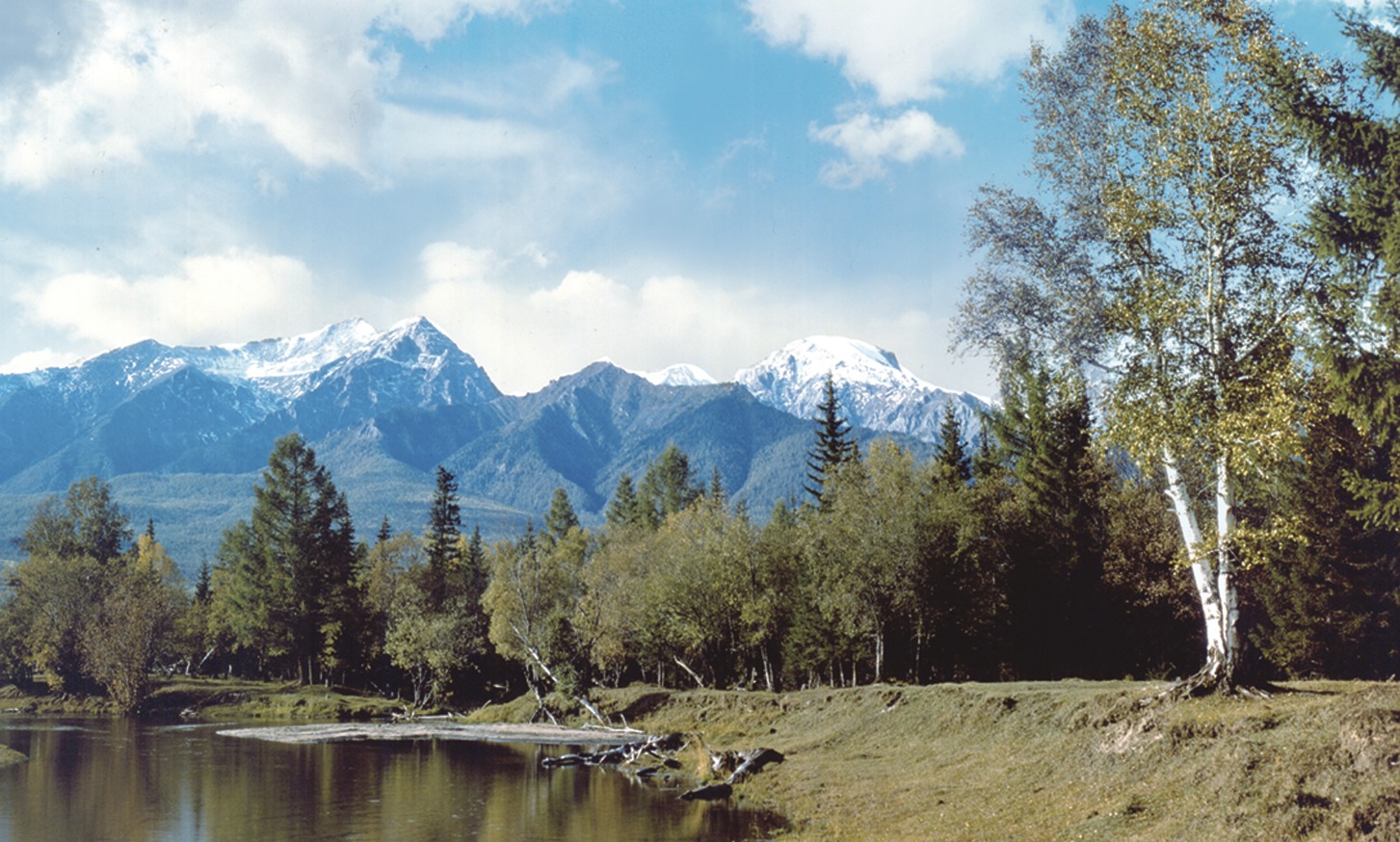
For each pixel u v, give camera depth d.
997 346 33.06
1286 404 26.73
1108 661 65.75
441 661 103.50
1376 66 27.55
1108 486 65.62
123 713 101.50
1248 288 28.81
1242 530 28.22
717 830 34.56
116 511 140.62
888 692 51.81
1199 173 29.06
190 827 36.44
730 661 89.56
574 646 85.31
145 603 107.56
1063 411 34.81
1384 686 24.98
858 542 68.44
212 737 75.00
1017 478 76.19
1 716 99.75
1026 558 68.88
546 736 75.06
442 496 144.75
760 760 47.56
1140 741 28.45
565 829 35.34
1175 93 29.38
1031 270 32.44
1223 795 23.08
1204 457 29.42
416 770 54.38
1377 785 20.12
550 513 172.75
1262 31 28.25
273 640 115.50
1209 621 29.50
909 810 32.53
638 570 97.56
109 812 39.69
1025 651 70.56
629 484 162.75
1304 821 20.20
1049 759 31.75
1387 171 26.89
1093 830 24.83
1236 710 27.27
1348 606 48.06
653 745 58.19
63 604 112.00
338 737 75.00
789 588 81.12
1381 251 26.97
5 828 36.34
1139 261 30.08
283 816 38.72
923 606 66.50
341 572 119.56
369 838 34.03
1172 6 29.50
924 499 69.62
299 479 120.38
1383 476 47.16
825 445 96.19
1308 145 27.41
